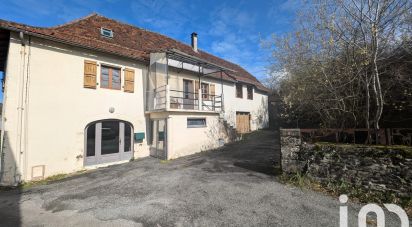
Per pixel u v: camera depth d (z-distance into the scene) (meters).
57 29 8.87
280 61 9.83
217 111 12.80
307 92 7.64
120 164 9.61
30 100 7.49
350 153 5.18
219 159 9.31
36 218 4.45
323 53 6.91
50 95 7.96
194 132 11.23
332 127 7.36
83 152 8.75
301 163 6.04
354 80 6.32
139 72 10.89
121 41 11.30
